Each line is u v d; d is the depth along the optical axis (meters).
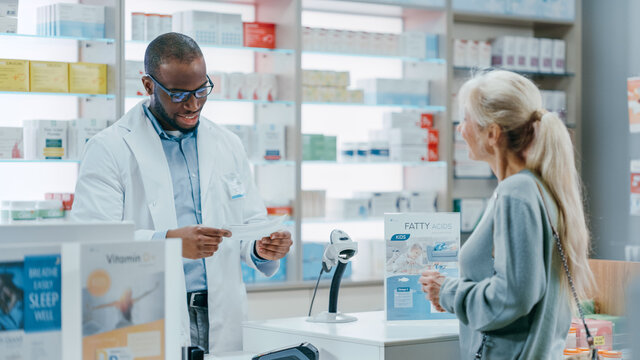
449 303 1.94
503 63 5.71
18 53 4.55
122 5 4.44
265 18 5.24
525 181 1.77
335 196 5.64
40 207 4.31
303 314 4.92
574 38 5.84
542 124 1.81
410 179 5.80
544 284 1.77
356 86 5.59
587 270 1.84
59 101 4.65
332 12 5.56
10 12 4.36
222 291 2.69
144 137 2.67
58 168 4.67
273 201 4.99
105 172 2.59
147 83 2.60
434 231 2.29
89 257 1.38
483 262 1.85
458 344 2.09
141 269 1.42
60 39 4.53
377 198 5.38
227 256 2.72
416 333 2.09
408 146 5.39
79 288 1.37
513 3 5.70
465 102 1.91
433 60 5.50
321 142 5.21
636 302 2.72
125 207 2.64
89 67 4.46
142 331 1.41
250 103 5.31
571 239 1.81
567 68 5.88
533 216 1.75
